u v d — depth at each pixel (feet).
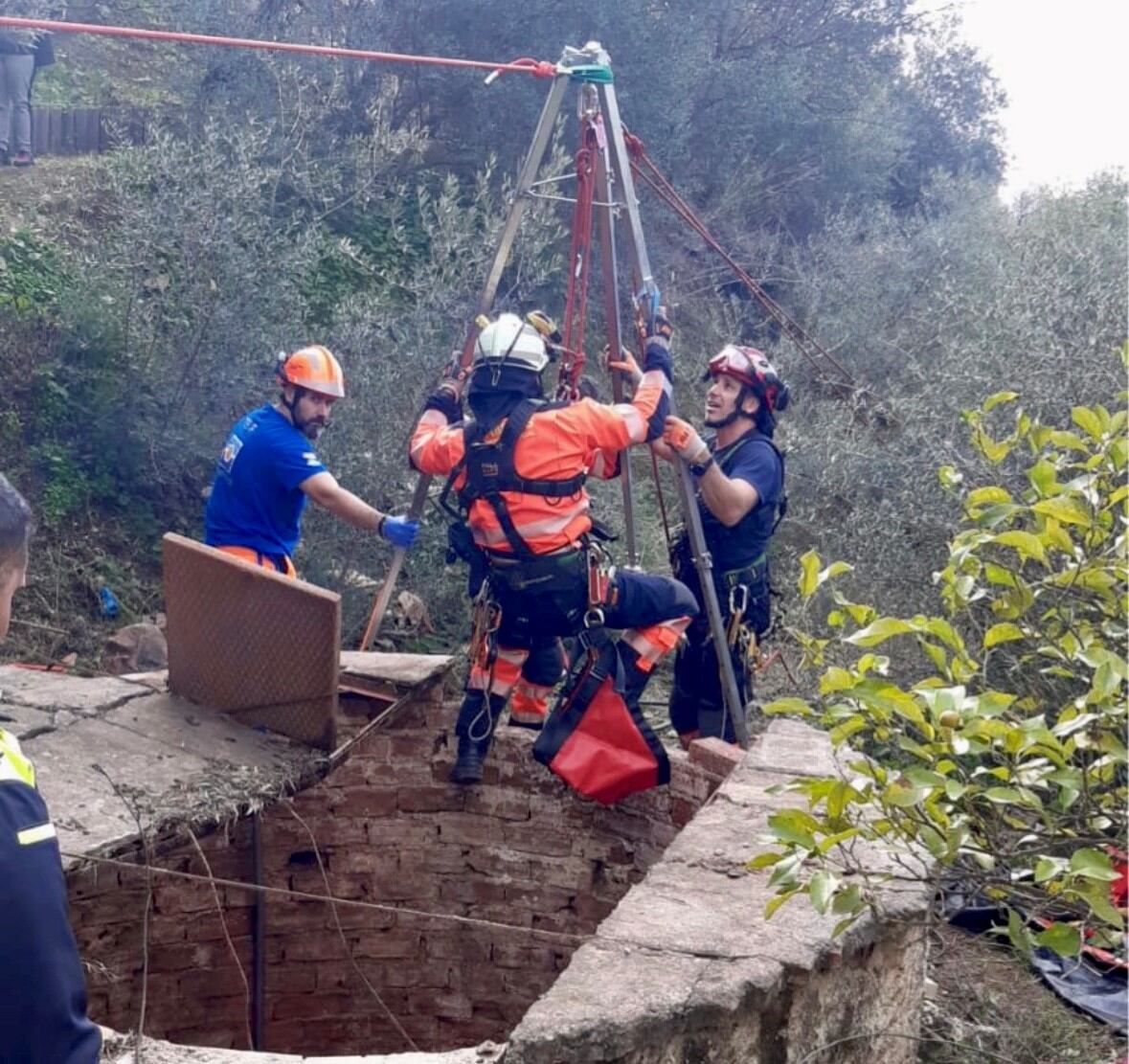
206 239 27.37
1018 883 10.13
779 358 32.40
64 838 12.12
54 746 14.11
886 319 36.52
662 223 40.01
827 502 27.45
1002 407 24.80
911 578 23.61
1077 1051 12.73
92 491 27.09
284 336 28.14
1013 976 14.12
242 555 17.51
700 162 41.65
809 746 13.99
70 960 5.98
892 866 10.71
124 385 27.61
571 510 13.94
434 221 35.94
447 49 36.70
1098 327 25.27
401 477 26.11
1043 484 9.73
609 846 16.62
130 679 16.28
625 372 16.42
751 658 16.96
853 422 28.96
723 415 16.75
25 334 27.81
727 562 16.75
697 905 9.85
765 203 45.01
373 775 17.31
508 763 17.02
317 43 36.37
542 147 16.53
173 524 28.17
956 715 8.46
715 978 8.54
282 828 17.26
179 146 28.48
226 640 15.37
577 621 14.20
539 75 16.12
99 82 40.27
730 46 44.37
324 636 14.89
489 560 14.34
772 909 9.09
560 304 35.42
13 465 26.18
